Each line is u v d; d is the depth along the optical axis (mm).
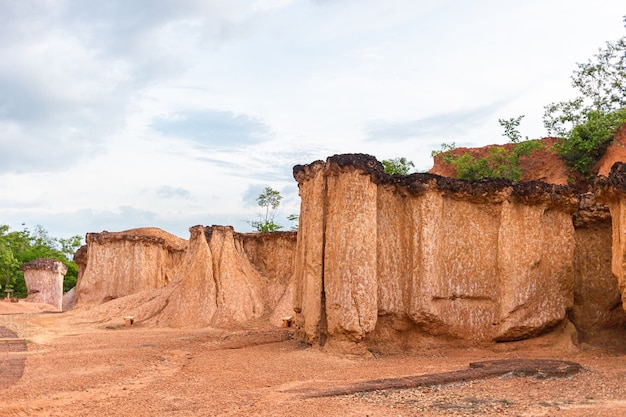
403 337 21078
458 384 14164
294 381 15328
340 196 20312
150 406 12766
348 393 13352
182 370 17453
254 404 12656
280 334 25344
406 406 12055
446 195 21531
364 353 19656
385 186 21453
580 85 35562
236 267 32344
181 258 45875
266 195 54312
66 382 15359
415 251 20953
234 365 17828
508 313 20891
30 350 21172
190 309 30500
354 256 19734
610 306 21719
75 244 82250
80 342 23562
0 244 66000
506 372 15062
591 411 11008
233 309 30469
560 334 21359
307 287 21250
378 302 20641
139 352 20719
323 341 20766
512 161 34531
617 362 17375
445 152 37938
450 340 21156
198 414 11930
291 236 34375
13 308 48688
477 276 21359
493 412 11359
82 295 42188
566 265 21625
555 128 35188
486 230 21609
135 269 42531
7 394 13930
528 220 21500
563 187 21703
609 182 17656
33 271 56594
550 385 13797
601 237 22375
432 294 20625
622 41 35438
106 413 12242
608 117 33094
